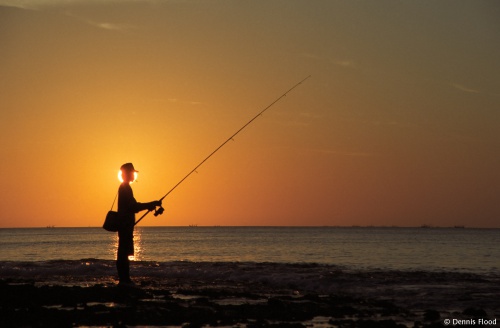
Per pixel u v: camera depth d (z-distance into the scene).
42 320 10.29
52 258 42.91
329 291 16.17
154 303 12.38
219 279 18.58
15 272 19.81
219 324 10.53
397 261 37.97
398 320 11.54
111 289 14.02
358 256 45.66
